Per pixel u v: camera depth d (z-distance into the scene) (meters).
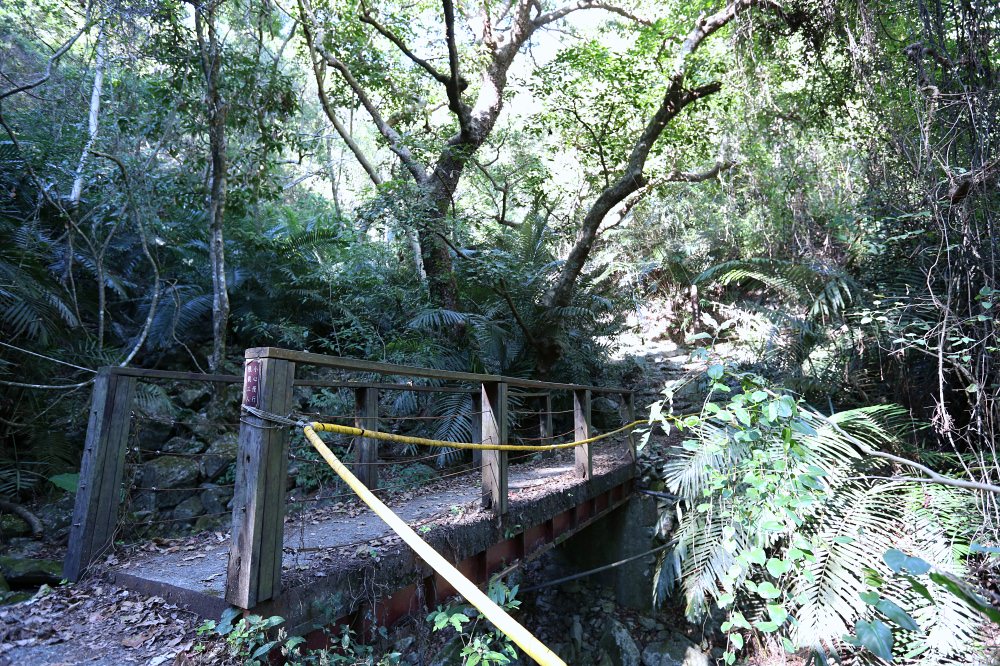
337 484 4.73
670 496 6.27
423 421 7.23
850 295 6.16
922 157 5.03
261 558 2.17
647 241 13.27
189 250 8.40
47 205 6.74
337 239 9.68
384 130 8.77
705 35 7.71
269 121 6.71
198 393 6.52
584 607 6.22
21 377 5.02
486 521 3.46
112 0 5.55
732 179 9.52
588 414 5.24
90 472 2.80
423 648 3.08
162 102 6.14
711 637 5.53
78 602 2.46
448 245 7.98
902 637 3.76
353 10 8.39
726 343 11.05
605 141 9.82
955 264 4.83
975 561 4.02
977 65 4.43
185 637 2.16
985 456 4.45
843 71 6.50
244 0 6.68
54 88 7.11
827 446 4.57
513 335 8.52
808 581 4.00
